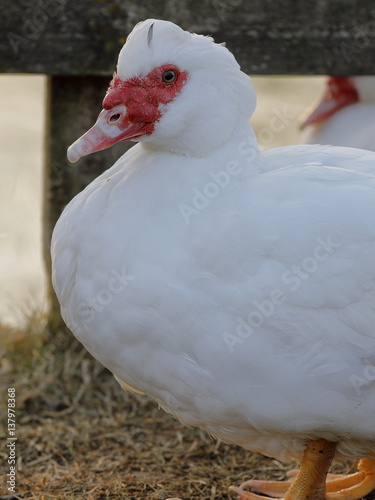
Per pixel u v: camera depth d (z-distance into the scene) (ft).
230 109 15.37
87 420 21.53
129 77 15.31
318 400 14.87
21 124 44.75
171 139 15.43
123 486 18.31
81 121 22.93
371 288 14.64
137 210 15.15
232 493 18.15
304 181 15.19
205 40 15.33
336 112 27.45
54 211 23.47
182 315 14.61
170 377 15.24
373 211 14.84
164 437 20.85
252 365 14.66
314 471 16.67
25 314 24.85
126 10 21.76
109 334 15.26
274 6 22.33
